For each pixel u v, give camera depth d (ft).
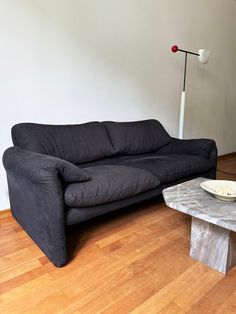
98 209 5.66
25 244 5.80
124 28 9.14
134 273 4.85
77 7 7.82
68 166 5.01
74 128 7.70
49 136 6.97
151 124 9.80
